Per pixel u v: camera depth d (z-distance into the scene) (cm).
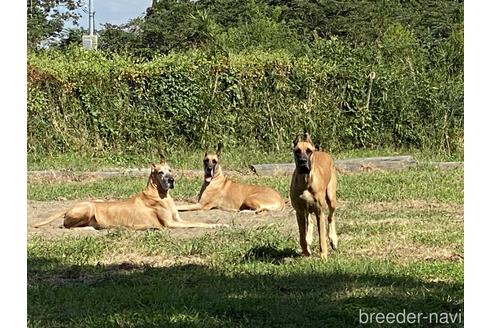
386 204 1314
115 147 2002
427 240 977
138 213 1151
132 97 2011
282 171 1767
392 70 2095
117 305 694
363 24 3869
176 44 3719
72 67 1994
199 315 662
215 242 984
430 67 2180
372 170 1789
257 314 666
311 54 2120
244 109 2028
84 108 1997
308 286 755
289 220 1204
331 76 2066
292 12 4172
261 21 2823
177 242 991
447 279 789
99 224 1149
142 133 1998
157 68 2006
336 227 1081
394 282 770
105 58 2039
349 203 1322
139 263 888
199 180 1661
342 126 2056
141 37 4028
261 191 1326
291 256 916
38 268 855
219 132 2011
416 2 4122
